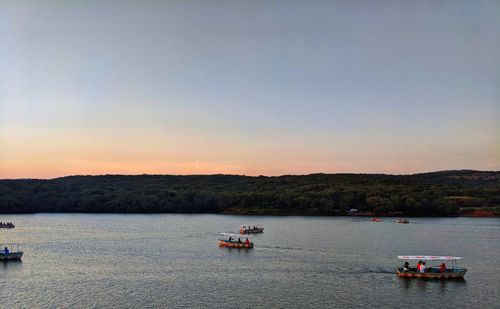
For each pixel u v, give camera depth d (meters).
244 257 152.12
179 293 104.81
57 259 148.50
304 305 96.62
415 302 99.00
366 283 114.06
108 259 148.50
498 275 124.50
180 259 148.38
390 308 95.25
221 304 96.88
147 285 112.06
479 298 102.12
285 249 171.25
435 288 109.50
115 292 105.44
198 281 116.25
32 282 114.81
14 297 101.25
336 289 108.44
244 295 103.38
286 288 109.50
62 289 108.06
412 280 117.00
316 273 125.31
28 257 152.75
